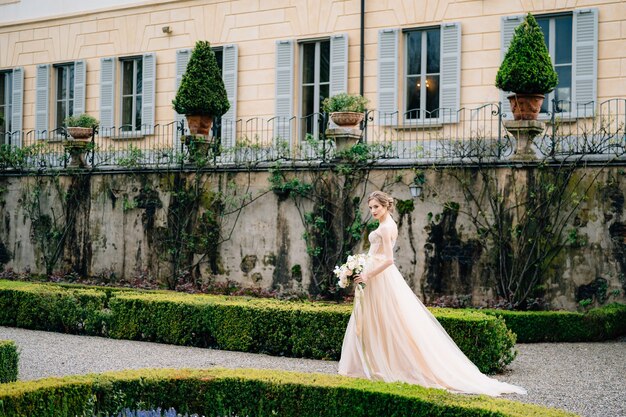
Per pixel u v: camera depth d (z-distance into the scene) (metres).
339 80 16.52
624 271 11.09
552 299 11.46
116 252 15.49
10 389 5.82
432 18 15.62
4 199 17.11
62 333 11.24
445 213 12.17
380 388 5.97
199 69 14.65
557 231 11.48
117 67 19.42
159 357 9.27
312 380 6.24
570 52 14.51
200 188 14.46
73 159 16.23
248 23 17.62
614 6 14.00
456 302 11.97
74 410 6.04
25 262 16.78
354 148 12.91
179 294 11.56
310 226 13.25
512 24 14.81
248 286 13.90
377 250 7.35
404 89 16.05
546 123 12.07
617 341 10.53
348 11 16.48
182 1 18.45
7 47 21.22
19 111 20.94
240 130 17.64
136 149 15.42
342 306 9.59
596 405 6.86
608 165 11.21
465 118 15.24
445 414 5.54
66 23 20.22
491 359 8.21
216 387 6.37
